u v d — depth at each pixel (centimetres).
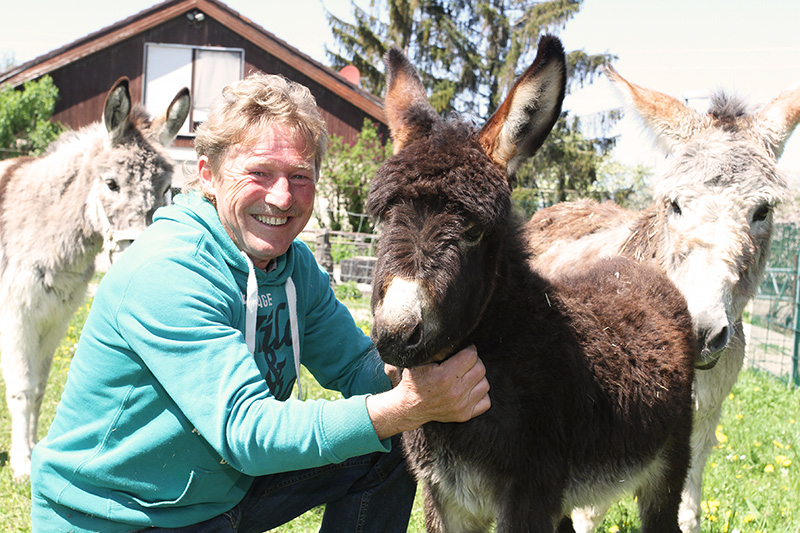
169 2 2045
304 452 223
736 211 356
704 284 345
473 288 242
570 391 271
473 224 232
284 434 222
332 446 225
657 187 388
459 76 2616
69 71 2055
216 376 226
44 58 2012
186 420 239
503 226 245
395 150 263
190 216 254
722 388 394
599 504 298
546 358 271
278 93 253
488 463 267
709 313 338
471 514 293
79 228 513
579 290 316
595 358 282
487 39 2623
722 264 347
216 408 224
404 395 227
